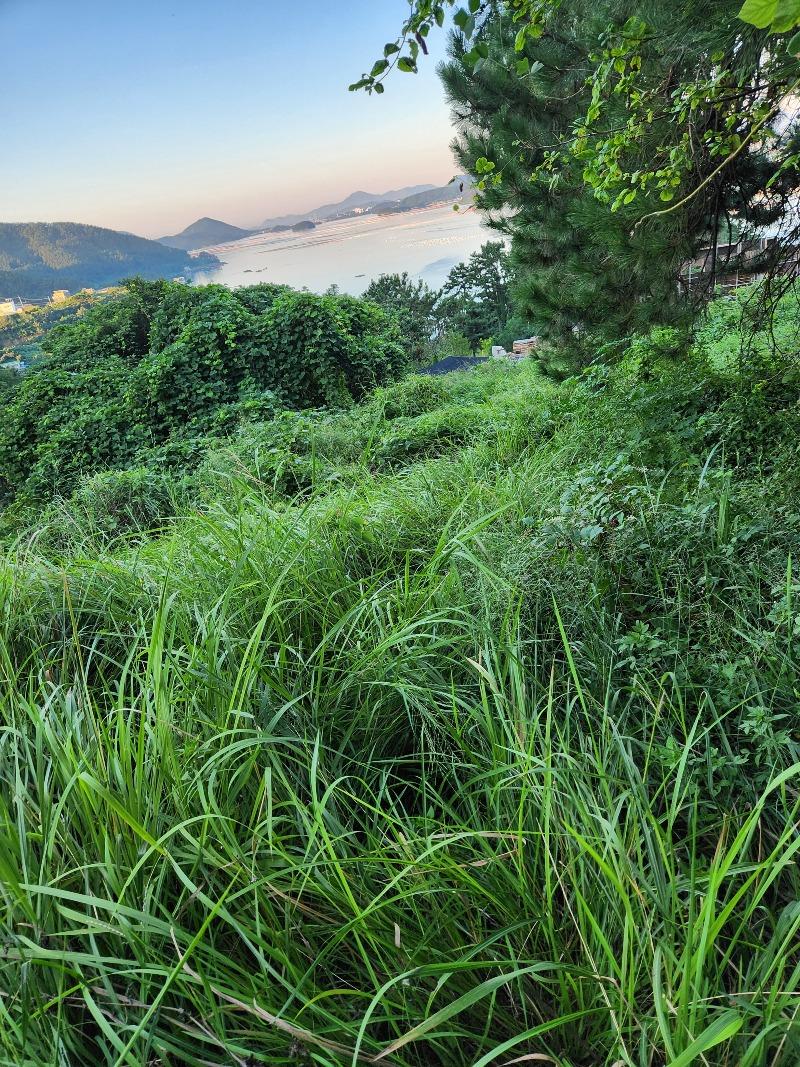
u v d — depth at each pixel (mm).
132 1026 970
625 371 4500
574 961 1169
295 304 14406
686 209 3434
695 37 2609
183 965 987
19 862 1189
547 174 4438
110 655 2156
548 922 1118
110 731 1552
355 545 2641
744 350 4395
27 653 2197
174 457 8688
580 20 3695
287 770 1530
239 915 1165
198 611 2027
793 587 1764
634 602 2008
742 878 1296
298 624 2109
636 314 4145
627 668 1839
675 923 1061
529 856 1289
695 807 1199
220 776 1394
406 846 1244
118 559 2686
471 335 53844
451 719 1721
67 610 2266
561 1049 1106
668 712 1657
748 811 1432
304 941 1174
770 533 2184
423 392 10812
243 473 3799
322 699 1730
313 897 1250
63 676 1816
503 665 1774
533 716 1527
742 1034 955
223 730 1447
